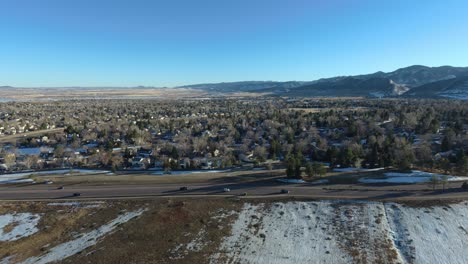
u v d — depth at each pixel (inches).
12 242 2645.2
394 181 3737.7
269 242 2610.7
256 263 2353.6
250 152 5831.7
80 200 3380.9
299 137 6914.4
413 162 4468.5
